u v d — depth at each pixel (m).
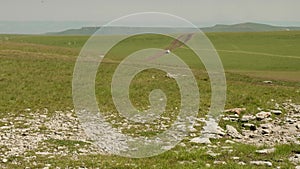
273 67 86.56
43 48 83.06
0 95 37.56
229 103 37.72
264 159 19.69
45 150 21.72
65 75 50.72
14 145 22.58
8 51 69.38
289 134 27.08
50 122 29.36
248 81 59.69
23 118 30.27
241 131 28.42
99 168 18.19
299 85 58.69
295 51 121.81
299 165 18.44
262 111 34.09
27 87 42.00
